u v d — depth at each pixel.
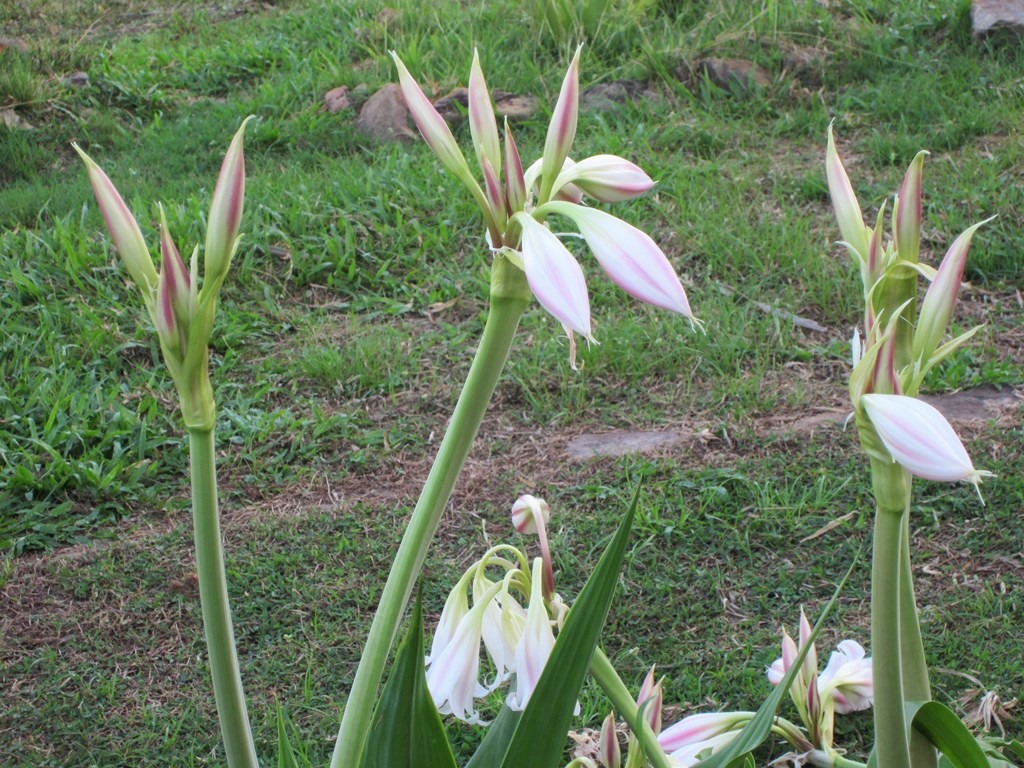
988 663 2.71
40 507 3.60
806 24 7.30
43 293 4.80
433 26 7.99
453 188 5.66
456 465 0.96
